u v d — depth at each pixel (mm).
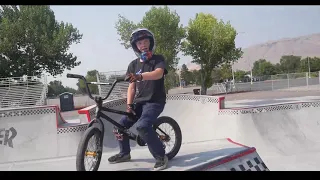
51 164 4047
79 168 3012
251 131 7832
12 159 6148
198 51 24750
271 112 8273
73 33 27688
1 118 6332
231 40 24156
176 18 21844
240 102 18078
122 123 3775
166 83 22312
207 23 24297
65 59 28438
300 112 8586
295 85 32781
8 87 19844
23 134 6410
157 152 3463
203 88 25891
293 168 5902
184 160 3896
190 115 8539
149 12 21375
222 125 8094
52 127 6586
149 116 3490
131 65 3967
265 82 35562
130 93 3938
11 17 26594
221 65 25812
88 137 3111
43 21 27062
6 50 25125
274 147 7473
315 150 7242
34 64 26984
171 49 21859
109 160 3844
